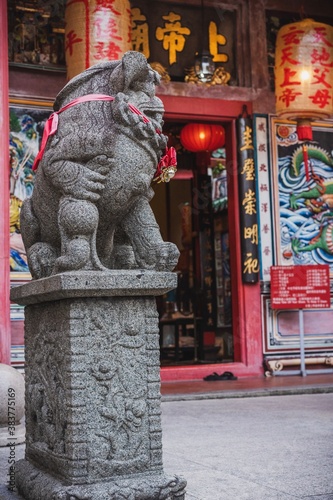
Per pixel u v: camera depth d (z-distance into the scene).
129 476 4.08
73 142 4.19
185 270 18.83
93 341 4.07
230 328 16.30
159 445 4.18
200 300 17.11
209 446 6.26
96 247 4.45
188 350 17.55
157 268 4.30
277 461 5.52
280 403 9.44
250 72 13.77
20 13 12.31
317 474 5.03
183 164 17.55
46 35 12.42
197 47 13.74
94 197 4.16
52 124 4.35
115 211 4.33
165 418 8.18
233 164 13.58
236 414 8.41
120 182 4.23
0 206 9.48
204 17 13.82
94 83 4.40
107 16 10.59
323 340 13.86
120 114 4.18
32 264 4.54
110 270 4.11
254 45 13.84
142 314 4.21
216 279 17.00
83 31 10.59
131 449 4.11
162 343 17.86
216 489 4.62
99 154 4.18
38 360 4.52
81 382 4.01
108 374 4.07
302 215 13.91
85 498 3.86
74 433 3.97
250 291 13.41
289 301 13.11
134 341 4.17
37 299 4.38
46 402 4.39
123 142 4.23
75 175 4.16
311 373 13.34
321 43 12.17
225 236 16.80
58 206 4.38
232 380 12.51
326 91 12.23
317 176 14.12
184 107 13.26
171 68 13.54
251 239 13.27
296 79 12.14
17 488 4.61
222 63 13.83
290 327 13.66
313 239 13.95
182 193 20.17
